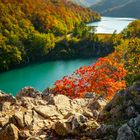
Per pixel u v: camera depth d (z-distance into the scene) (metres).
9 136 19.77
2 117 22.23
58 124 19.53
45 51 154.50
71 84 34.31
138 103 19.72
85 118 19.83
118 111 20.08
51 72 119.19
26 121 21.23
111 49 162.00
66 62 143.50
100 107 24.38
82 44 166.00
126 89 21.31
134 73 28.03
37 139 18.89
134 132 16.92
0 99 25.55
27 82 103.31
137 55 38.69
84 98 28.16
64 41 166.88
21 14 192.88
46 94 29.41
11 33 159.50
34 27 192.38
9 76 115.62
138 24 142.25
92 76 34.56
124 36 145.75
